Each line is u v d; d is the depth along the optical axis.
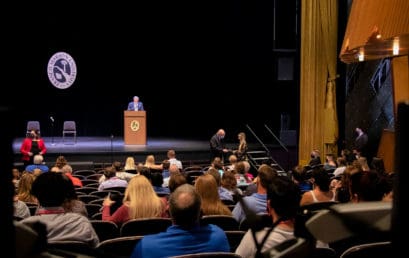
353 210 0.95
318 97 12.73
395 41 5.86
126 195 4.13
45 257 0.99
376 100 11.61
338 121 12.85
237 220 4.15
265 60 16.38
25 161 12.64
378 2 5.52
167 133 19.59
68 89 18.72
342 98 12.79
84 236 2.83
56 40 17.56
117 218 4.05
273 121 17.19
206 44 17.28
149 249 2.46
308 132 12.83
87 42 17.88
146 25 17.61
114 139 18.17
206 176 4.13
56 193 2.82
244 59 16.77
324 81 12.65
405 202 0.83
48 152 13.65
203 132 18.78
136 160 13.93
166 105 19.06
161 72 18.50
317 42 12.59
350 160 11.14
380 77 11.48
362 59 6.82
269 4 15.84
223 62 17.28
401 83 8.55
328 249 2.48
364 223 0.94
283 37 16.02
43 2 17.00
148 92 18.97
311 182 6.19
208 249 2.52
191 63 17.95
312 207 1.02
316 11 12.52
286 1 15.80
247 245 2.43
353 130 12.33
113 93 19.02
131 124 15.48
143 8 17.31
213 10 16.67
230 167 9.16
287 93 16.80
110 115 19.30
